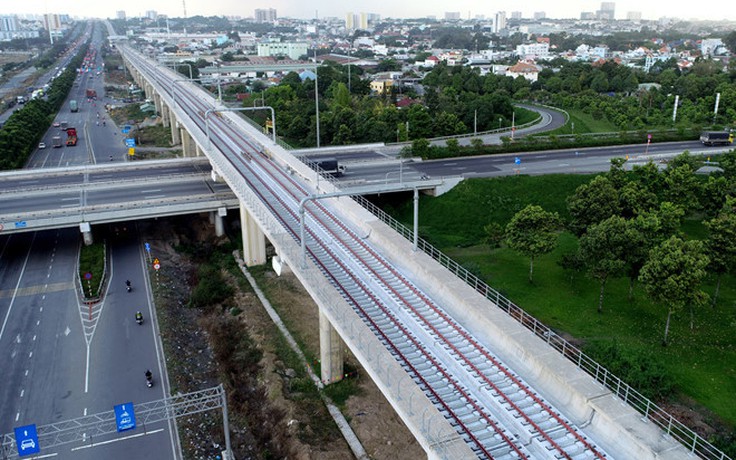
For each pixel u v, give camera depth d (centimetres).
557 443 2636
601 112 11938
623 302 4978
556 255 5953
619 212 5609
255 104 13425
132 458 3612
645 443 2459
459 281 4028
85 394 4178
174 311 5481
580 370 2995
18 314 5300
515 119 12369
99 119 15388
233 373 4541
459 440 2470
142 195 7356
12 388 4247
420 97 14862
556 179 7456
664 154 8756
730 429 3444
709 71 15662
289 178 7050
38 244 6938
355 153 9131
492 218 6906
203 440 3825
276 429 3856
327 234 5203
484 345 3416
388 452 3591
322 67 16812
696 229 6450
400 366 3002
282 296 5700
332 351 4169
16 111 13238
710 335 4456
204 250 7019
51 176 8350
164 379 4369
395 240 4797
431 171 7881
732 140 9681
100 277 6012
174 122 12338
